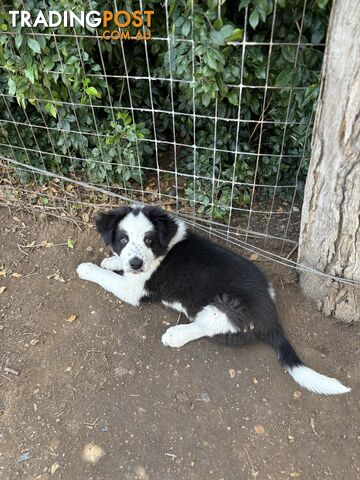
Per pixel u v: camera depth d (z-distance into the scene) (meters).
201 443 0.54
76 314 0.70
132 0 0.67
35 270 0.78
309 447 0.54
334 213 0.57
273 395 0.59
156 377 0.62
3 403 0.59
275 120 0.71
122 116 0.76
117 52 0.79
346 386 0.60
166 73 0.72
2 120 0.80
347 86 0.48
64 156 0.84
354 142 0.50
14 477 0.52
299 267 0.67
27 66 0.71
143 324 0.69
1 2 0.65
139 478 0.51
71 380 0.61
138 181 0.87
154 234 0.64
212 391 0.60
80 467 0.52
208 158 0.79
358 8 0.43
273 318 0.62
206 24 0.56
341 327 0.67
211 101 0.70
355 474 0.51
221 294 0.62
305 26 0.57
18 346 0.66
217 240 0.80
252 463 0.53
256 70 0.62
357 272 0.61
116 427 0.56
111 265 0.77
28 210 0.87
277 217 0.81
